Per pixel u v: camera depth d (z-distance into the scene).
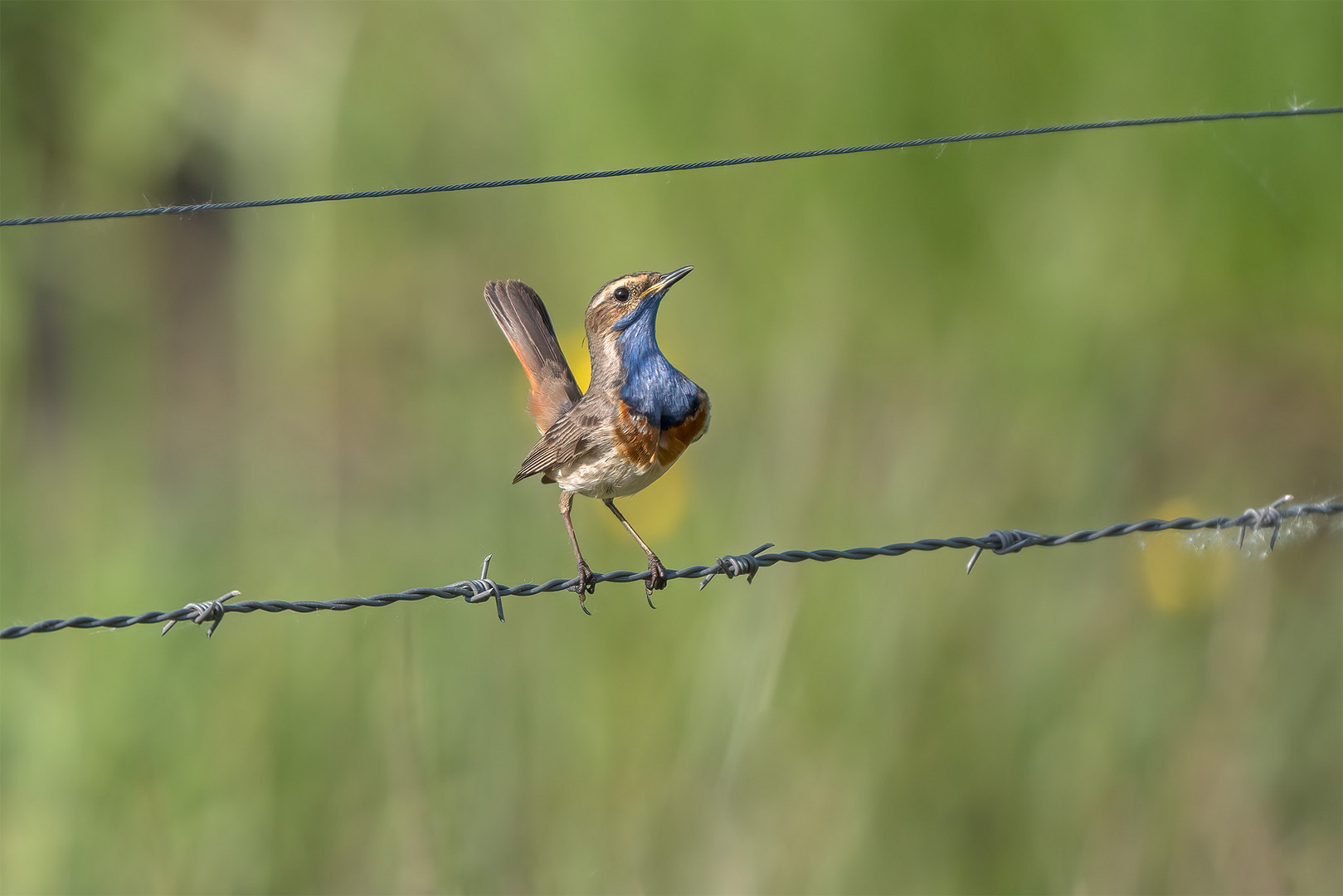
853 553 8.13
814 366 12.46
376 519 14.03
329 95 16.28
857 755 10.38
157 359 16.88
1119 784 10.43
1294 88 12.36
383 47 16.22
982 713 10.79
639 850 10.12
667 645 11.02
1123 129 12.73
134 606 11.62
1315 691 10.71
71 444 14.69
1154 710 10.74
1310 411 13.18
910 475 12.05
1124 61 12.60
